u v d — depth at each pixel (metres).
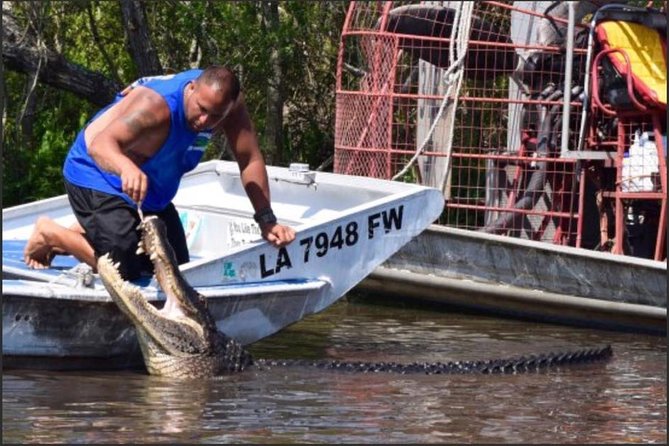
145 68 19.67
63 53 21.09
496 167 16.16
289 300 11.66
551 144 15.80
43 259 11.39
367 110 16.48
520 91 16.44
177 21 21.12
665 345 13.54
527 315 15.34
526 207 15.85
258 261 11.55
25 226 13.71
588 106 15.42
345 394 9.82
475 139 17.69
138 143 10.71
